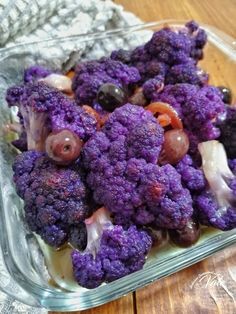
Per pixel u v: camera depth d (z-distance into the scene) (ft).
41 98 0.46
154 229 0.44
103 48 0.63
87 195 0.44
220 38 0.63
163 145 0.46
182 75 0.54
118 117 0.46
